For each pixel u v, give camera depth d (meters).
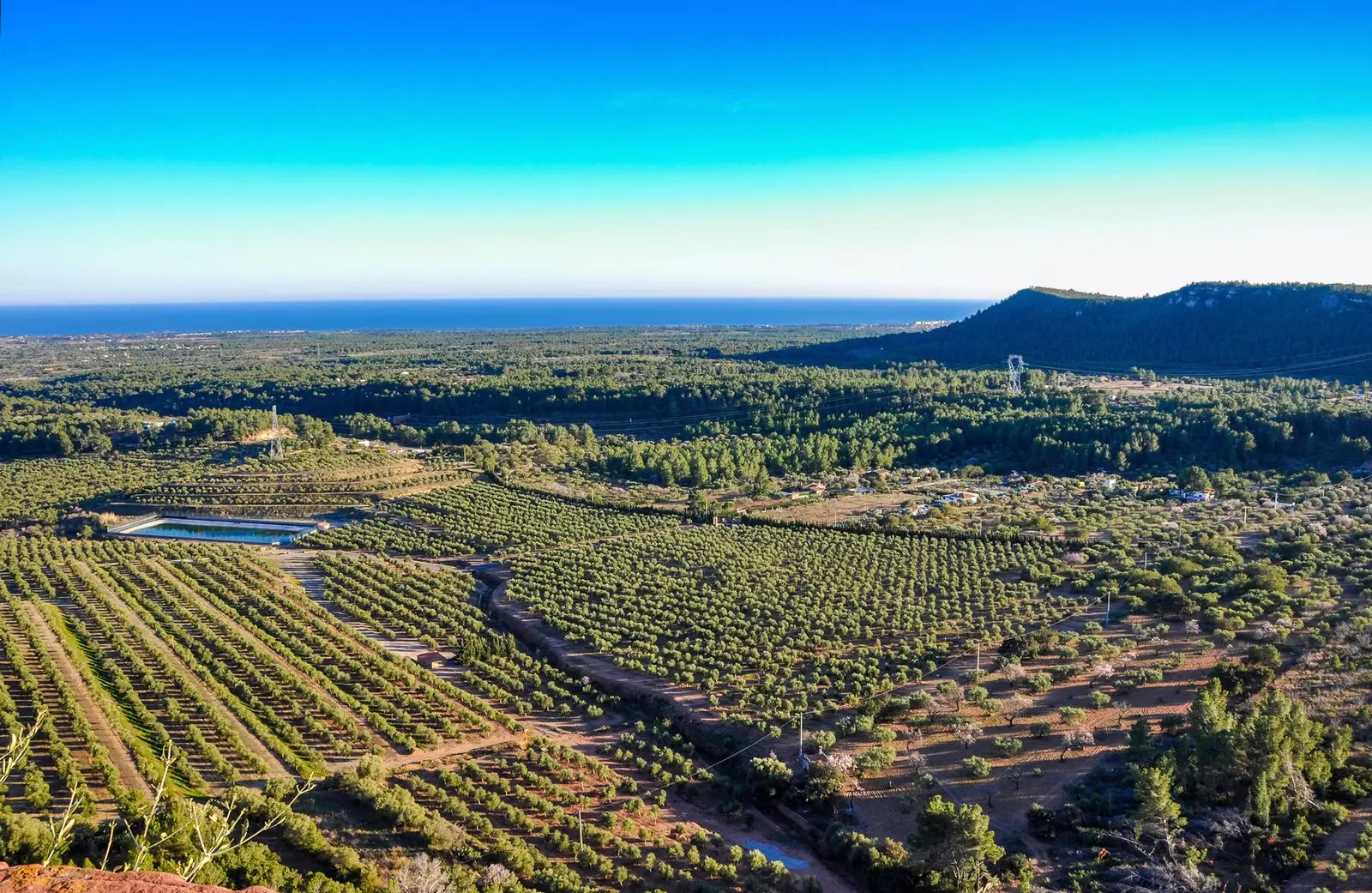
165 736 77.31
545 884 59.03
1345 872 51.62
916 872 56.88
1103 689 81.25
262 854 56.16
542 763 76.38
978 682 85.88
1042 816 62.28
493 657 100.69
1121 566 116.56
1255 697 71.81
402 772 74.06
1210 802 60.72
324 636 107.88
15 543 151.38
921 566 124.44
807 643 99.06
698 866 61.62
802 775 72.44
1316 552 111.88
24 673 85.75
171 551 147.75
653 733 82.81
